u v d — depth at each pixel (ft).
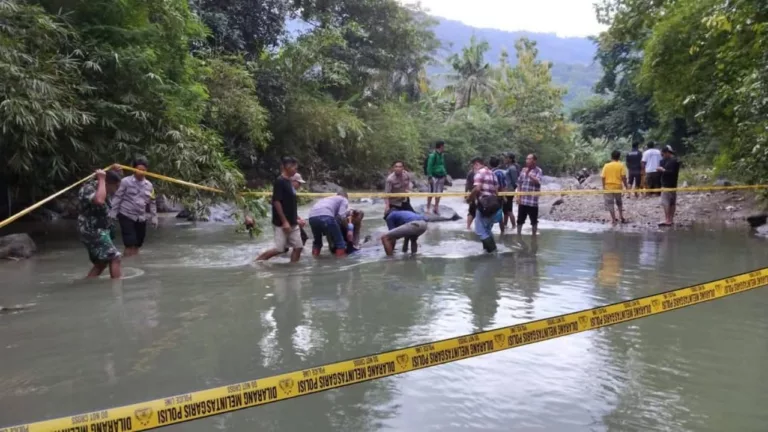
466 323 16.22
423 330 15.56
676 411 10.77
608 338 14.98
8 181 38.32
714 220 42.24
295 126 81.61
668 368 12.89
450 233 37.68
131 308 17.88
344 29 93.09
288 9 86.94
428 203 47.67
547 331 10.13
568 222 44.55
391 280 22.39
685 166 78.13
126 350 13.96
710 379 12.26
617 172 42.24
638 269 24.31
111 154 32.68
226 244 32.58
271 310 17.71
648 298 11.10
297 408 10.96
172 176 32.91
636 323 16.37
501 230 37.96
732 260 26.20
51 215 43.37
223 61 66.85
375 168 99.14
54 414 10.55
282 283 21.81
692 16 45.11
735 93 39.58
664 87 50.60
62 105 29.09
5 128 25.86
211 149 34.22
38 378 12.24
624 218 44.68
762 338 14.92
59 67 29.76
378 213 53.72
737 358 13.48
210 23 70.59
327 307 18.08
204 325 16.05
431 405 11.06
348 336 15.06
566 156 181.47
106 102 31.91
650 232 37.24
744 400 11.21
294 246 26.84
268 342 14.56
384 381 12.24
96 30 33.06
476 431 10.00
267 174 81.10
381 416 10.59
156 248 30.94
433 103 151.84
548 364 13.16
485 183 29.19
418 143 112.06
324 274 23.68
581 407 10.95
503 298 19.25
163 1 37.70
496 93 171.94
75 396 11.33
